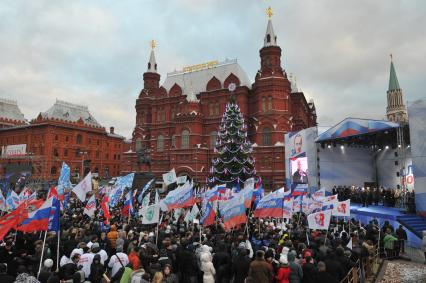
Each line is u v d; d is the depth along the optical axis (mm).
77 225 18969
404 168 39500
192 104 72562
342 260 11984
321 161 40469
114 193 23766
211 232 18672
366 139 39031
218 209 22188
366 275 15562
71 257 11289
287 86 66562
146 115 82812
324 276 9750
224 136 52625
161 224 20188
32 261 11633
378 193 35969
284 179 61625
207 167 70500
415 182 26109
